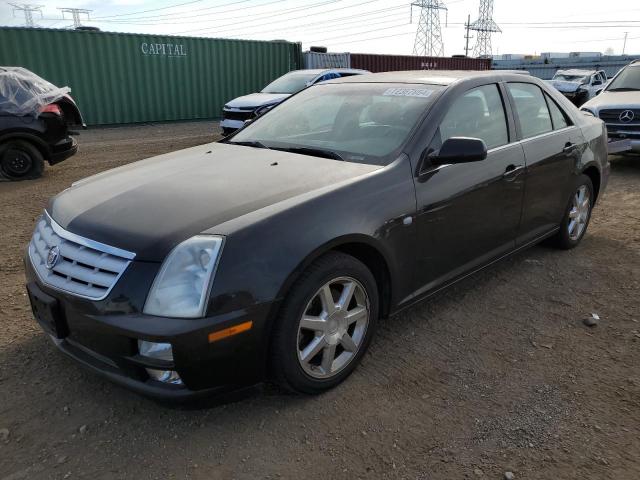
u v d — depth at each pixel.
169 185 2.83
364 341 2.90
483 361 3.08
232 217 2.43
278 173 2.95
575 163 4.50
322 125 3.61
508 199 3.72
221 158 3.33
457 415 2.61
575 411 2.64
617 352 3.19
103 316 2.27
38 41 14.55
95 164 9.88
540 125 4.22
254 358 2.38
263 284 2.33
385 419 2.58
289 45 19.44
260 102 11.89
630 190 7.29
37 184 8.08
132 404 2.69
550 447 2.40
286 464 2.29
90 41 15.30
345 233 2.62
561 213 4.52
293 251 2.42
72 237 2.51
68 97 8.94
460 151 2.99
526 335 3.39
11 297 3.86
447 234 3.26
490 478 2.22
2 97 8.12
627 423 2.56
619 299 3.90
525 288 4.08
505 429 2.51
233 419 2.58
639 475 2.23
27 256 2.86
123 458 2.33
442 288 3.39
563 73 24.91
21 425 2.52
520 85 4.12
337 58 20.62
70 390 2.79
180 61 17.03
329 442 2.42
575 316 3.64
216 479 2.22
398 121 3.30
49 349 3.16
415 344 3.26
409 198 2.97
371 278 2.84
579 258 4.69
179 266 2.24
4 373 2.92
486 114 3.68
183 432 2.49
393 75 4.00
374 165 3.02
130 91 16.30
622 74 9.69
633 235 5.30
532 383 2.88
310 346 2.62
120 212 2.55
